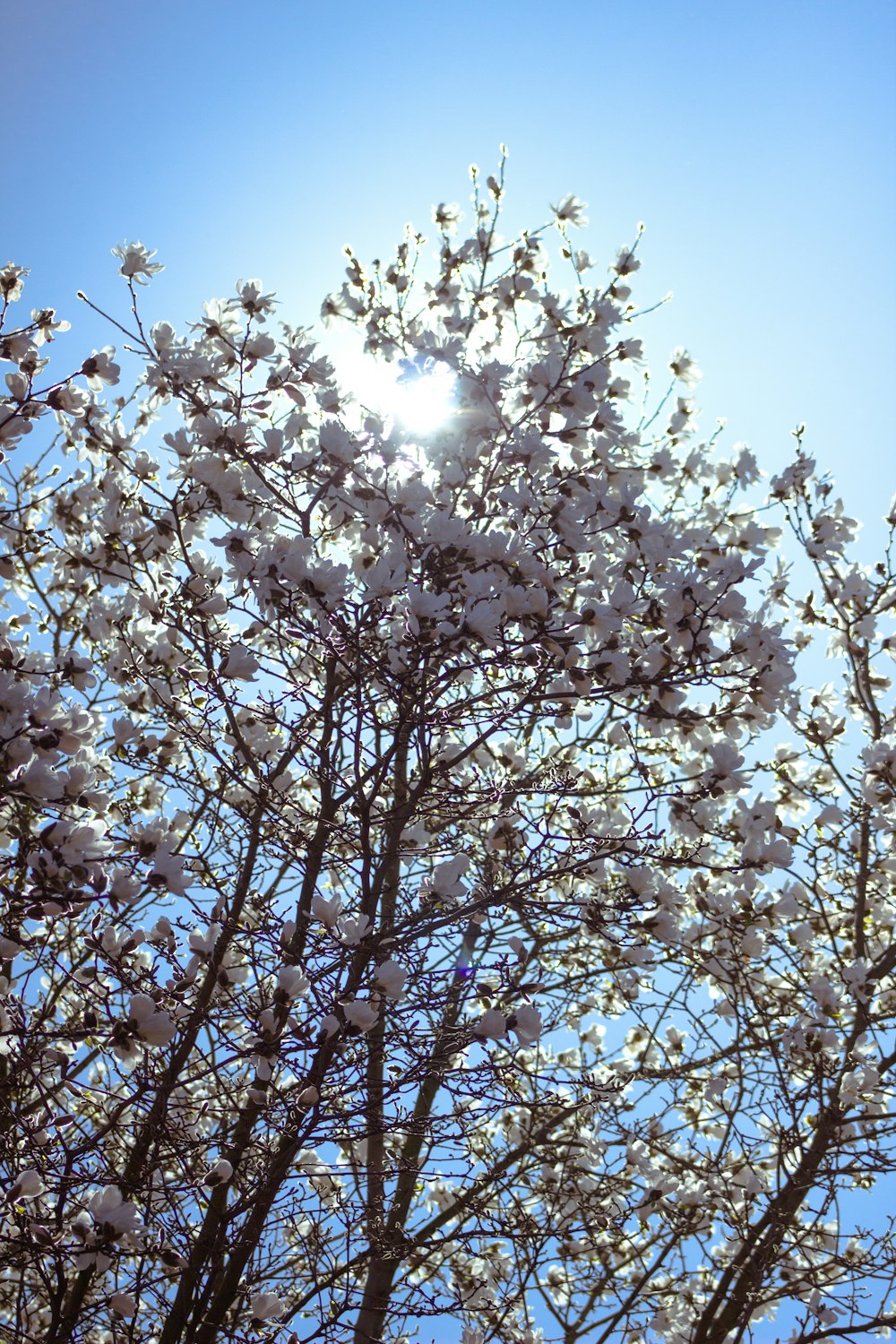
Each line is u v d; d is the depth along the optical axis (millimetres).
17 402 4375
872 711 8078
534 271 7340
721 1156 6035
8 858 3490
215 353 5445
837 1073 6371
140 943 4070
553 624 4387
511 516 4922
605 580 5203
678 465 7641
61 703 3553
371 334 7332
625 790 4742
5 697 3436
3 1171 3697
